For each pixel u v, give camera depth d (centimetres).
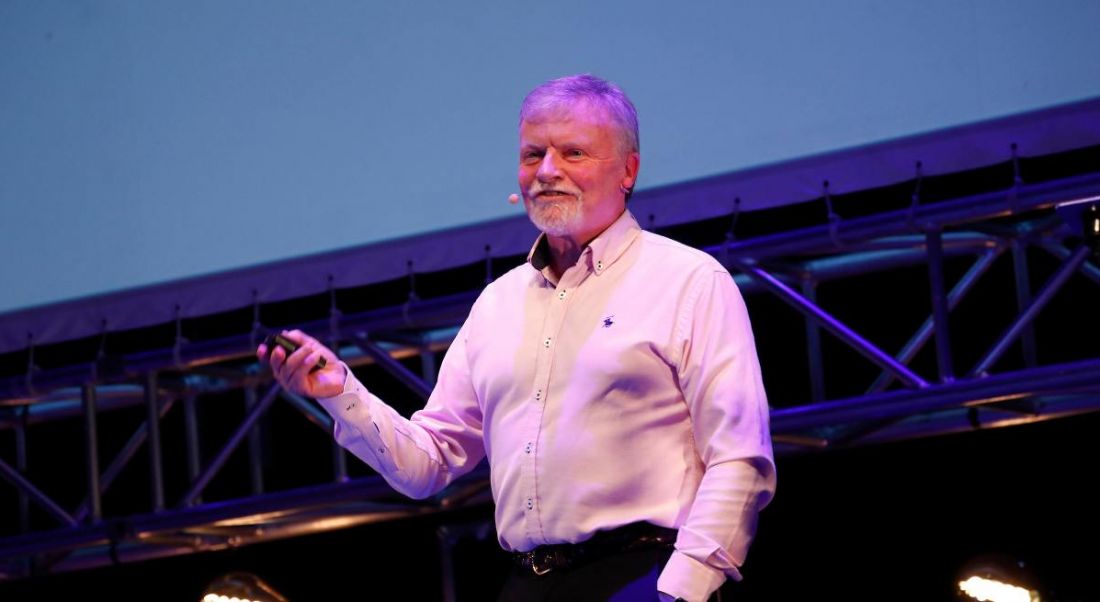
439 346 1405
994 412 1251
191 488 1399
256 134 1362
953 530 1327
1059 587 1292
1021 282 1253
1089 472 1292
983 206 1131
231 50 1385
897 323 1372
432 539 1527
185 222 1370
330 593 1560
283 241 1335
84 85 1426
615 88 721
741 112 1205
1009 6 1138
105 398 1534
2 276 1420
